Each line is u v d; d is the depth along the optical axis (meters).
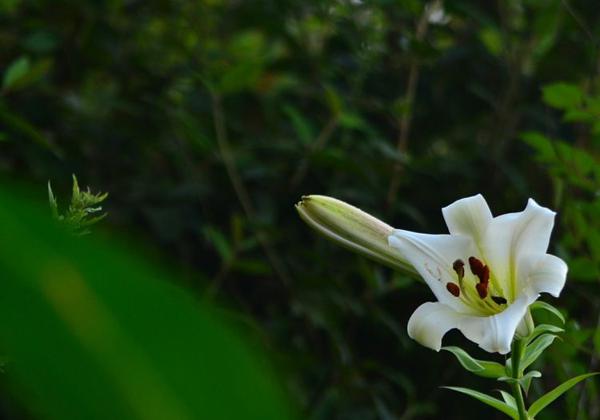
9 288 0.64
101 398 0.67
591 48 3.34
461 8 3.30
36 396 0.66
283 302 3.24
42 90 3.34
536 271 1.92
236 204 3.30
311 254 2.88
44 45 3.29
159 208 3.25
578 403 2.45
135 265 0.67
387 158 3.28
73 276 0.65
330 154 2.85
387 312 3.23
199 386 0.68
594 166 2.54
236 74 2.86
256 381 0.68
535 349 1.96
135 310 0.66
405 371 3.21
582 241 2.64
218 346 0.68
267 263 3.20
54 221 0.66
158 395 0.68
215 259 3.30
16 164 3.14
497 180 3.49
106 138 3.40
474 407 3.12
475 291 1.95
